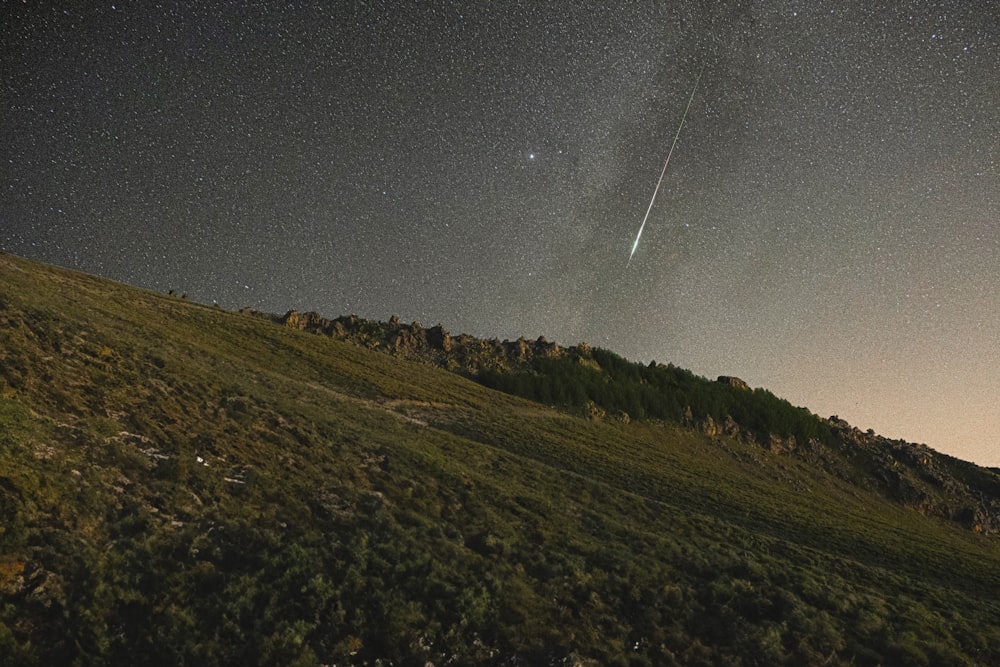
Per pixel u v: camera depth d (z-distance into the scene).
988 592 37.59
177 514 19.47
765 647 18.73
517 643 17.27
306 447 29.19
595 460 55.97
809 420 126.69
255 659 14.58
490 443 54.22
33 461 18.67
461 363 113.94
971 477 125.06
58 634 13.76
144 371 31.95
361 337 114.75
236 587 16.48
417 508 25.86
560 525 27.78
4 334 28.69
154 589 15.84
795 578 24.94
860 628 21.17
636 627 19.27
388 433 39.84
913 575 38.25
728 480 67.19
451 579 19.53
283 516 21.47
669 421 111.69
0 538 15.21
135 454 22.08
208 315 80.75
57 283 62.81
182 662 13.86
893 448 126.25
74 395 25.50
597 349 142.75
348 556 19.50
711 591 22.00
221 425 28.42
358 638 16.09
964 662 19.80
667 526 32.59
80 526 17.08
